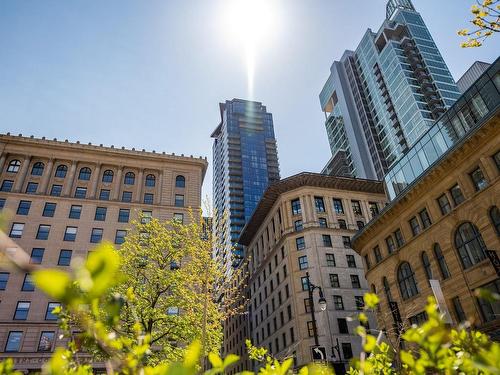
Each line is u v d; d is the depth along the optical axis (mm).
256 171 162500
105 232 49969
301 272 53750
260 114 185250
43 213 49562
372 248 39000
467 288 26672
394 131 113438
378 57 128375
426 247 30812
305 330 49094
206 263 25156
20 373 2592
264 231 70125
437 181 30469
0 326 40500
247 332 74062
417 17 134000
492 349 1802
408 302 32125
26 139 54719
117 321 1728
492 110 25453
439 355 2270
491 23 8609
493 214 25594
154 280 24750
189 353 1520
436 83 110875
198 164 60906
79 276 1080
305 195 60594
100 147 57219
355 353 46031
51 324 41781
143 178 57844
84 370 2689
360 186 63219
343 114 138500
